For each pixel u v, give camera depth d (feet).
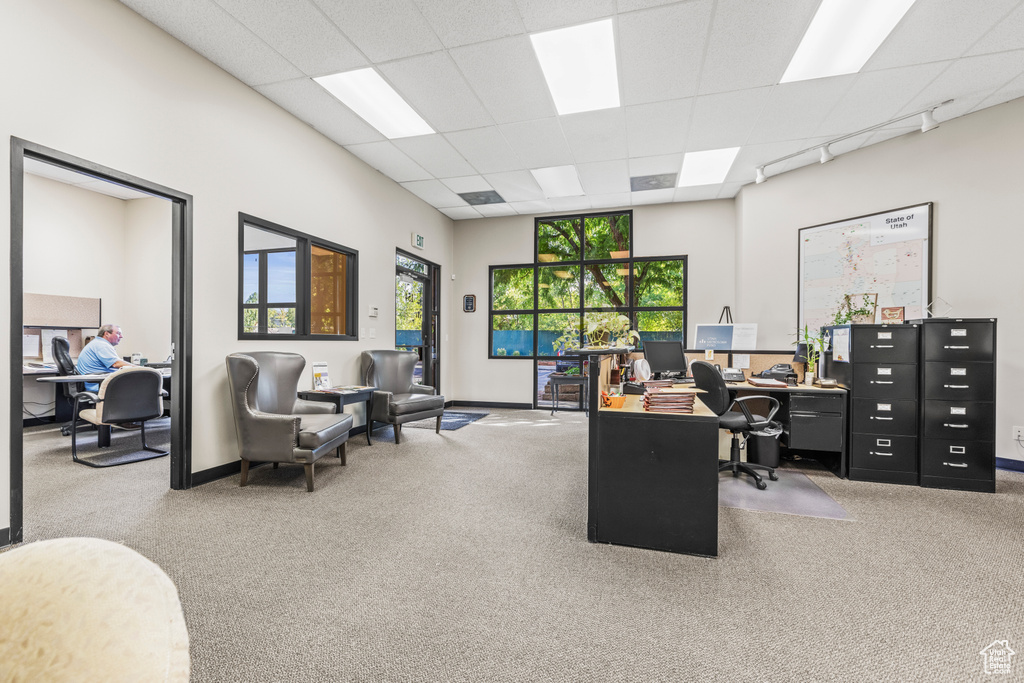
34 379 16.39
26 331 16.22
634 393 10.96
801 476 11.30
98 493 9.48
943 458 10.36
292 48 9.57
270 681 4.32
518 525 8.07
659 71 10.30
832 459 12.37
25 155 6.93
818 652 4.78
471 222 22.57
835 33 9.02
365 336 15.79
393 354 15.99
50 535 7.41
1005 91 10.96
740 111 12.07
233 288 10.75
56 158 7.27
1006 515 8.68
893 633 5.09
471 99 11.54
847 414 11.13
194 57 9.66
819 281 15.34
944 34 8.96
